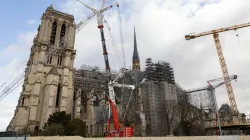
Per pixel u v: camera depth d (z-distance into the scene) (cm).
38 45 10306
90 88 11875
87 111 11000
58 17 11500
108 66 9125
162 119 9800
